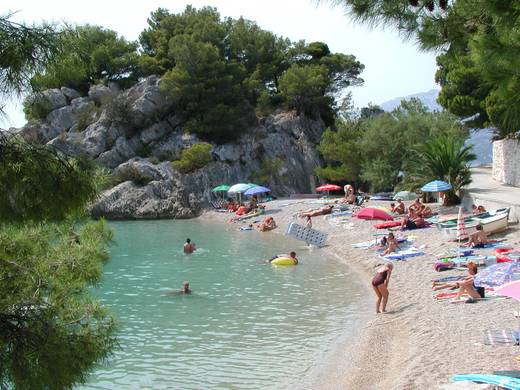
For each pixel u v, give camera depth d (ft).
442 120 189.88
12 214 18.52
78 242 28.17
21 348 21.07
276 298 76.38
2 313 22.13
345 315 66.08
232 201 201.67
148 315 69.26
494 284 48.78
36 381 20.72
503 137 160.76
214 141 231.30
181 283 88.28
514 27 25.49
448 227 102.73
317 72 252.01
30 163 18.57
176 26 265.54
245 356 53.47
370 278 85.05
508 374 39.47
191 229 162.71
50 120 233.96
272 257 109.50
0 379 20.81
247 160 228.22
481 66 26.55
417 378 42.14
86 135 226.17
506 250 83.92
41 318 22.49
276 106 259.39
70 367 22.18
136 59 263.08
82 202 19.70
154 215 196.03
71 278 26.30
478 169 193.98
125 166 208.95
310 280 86.79
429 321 57.31
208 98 231.91
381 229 122.11
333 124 261.44
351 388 44.55
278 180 223.92
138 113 227.81
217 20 281.95
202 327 63.52
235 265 103.09
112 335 26.05
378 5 28.07
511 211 103.40
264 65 265.75
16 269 24.04
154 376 48.83
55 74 19.45
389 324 60.23
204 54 233.14
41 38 18.83
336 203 167.53
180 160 211.82
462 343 48.55
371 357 51.01
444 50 29.19
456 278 72.90
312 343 56.54
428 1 28.58
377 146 195.72
